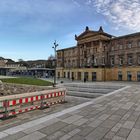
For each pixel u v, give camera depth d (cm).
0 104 870
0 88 1400
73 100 1589
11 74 9300
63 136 519
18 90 1399
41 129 573
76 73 6775
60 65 8038
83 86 2817
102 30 5909
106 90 2419
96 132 559
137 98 1297
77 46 6950
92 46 6241
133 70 5066
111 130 580
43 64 12425
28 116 934
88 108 915
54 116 738
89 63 6347
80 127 603
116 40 5594
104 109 897
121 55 5434
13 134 526
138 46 4966
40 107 1134
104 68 5697
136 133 556
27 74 9300
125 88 2197
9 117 897
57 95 1326
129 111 862
